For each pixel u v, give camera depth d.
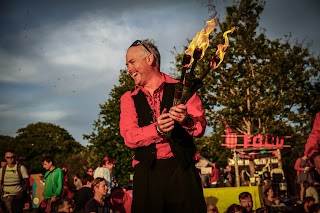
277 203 9.56
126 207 6.30
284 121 21.86
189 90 2.07
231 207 6.54
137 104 2.41
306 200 7.93
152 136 2.21
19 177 8.07
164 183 2.26
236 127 22.14
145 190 2.27
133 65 2.42
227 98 20.55
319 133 3.13
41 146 65.31
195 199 2.24
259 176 18.95
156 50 2.46
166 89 2.41
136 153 2.35
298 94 21.50
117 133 20.78
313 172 3.27
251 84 20.39
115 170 20.22
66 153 66.44
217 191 8.08
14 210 7.95
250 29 20.77
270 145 18.83
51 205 8.61
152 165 2.27
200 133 2.29
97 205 6.43
